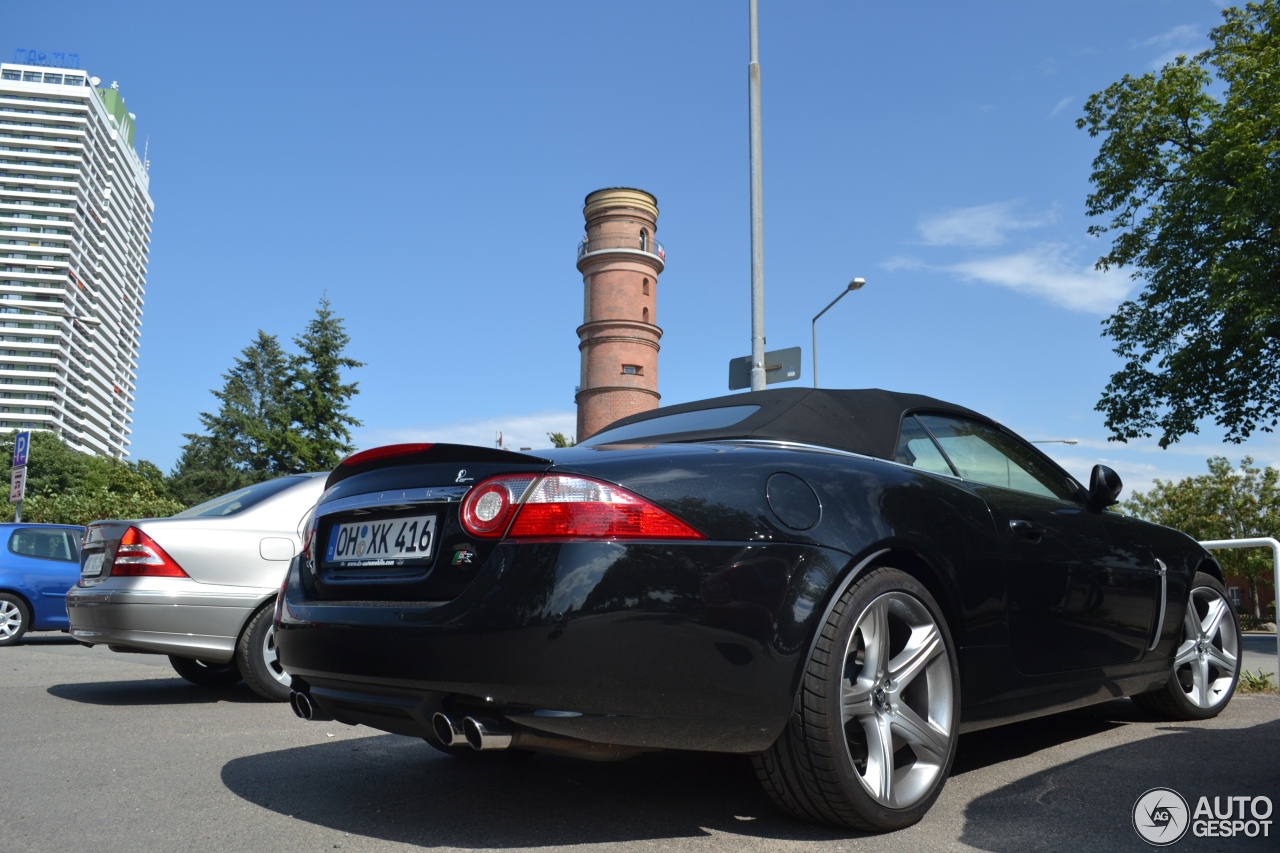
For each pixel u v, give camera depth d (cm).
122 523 539
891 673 264
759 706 237
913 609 271
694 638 231
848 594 254
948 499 296
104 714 485
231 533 538
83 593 536
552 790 306
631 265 4912
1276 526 3856
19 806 290
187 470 6150
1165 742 387
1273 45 2073
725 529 242
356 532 279
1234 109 2053
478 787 312
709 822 268
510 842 251
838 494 266
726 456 262
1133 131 2241
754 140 1242
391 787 313
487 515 240
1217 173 2023
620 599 227
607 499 235
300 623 274
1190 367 2039
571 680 224
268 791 309
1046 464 389
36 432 8225
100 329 19812
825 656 245
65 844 251
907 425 330
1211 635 446
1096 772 332
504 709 228
